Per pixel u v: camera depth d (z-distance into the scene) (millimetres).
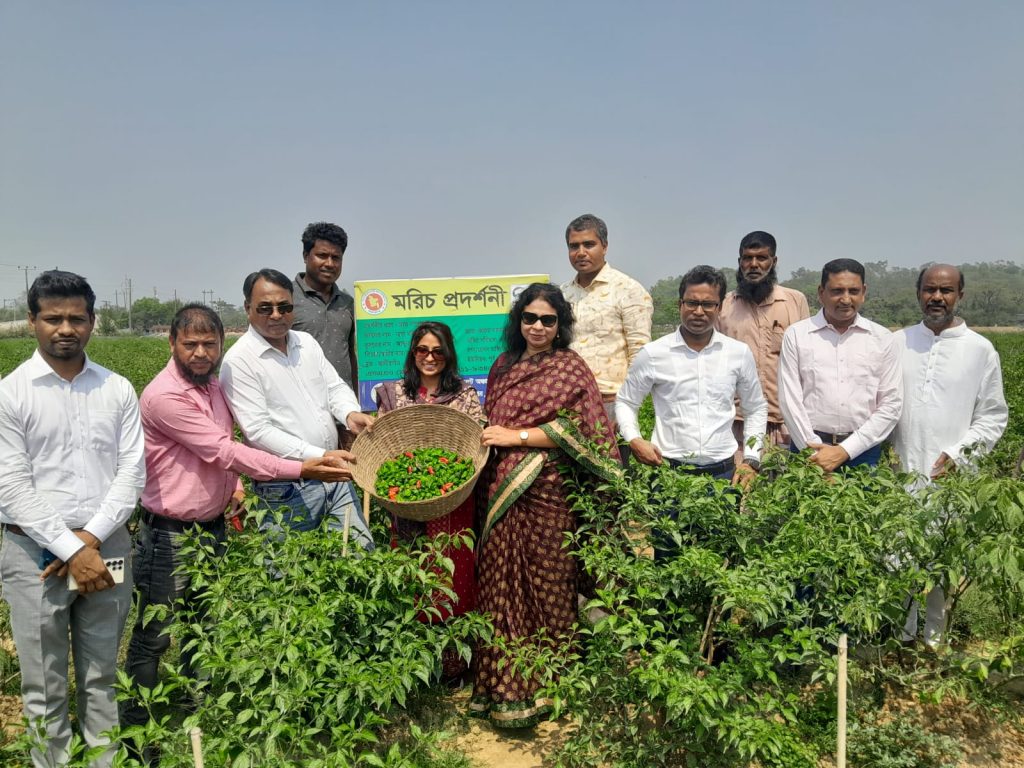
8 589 3369
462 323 5664
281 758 2736
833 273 4871
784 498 4082
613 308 5797
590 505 4031
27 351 34594
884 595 3666
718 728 3281
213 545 4070
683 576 3488
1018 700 4270
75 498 3375
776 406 6098
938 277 4770
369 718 2916
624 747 3566
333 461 4145
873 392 4910
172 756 2672
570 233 5852
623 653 3588
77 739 2740
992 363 4828
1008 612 4125
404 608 3732
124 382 3574
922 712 4113
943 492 3893
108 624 3508
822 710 3988
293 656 3000
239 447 3930
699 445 4656
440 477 4195
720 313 6270
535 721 4059
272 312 4281
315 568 3590
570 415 4180
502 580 4211
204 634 3326
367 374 5605
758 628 4023
